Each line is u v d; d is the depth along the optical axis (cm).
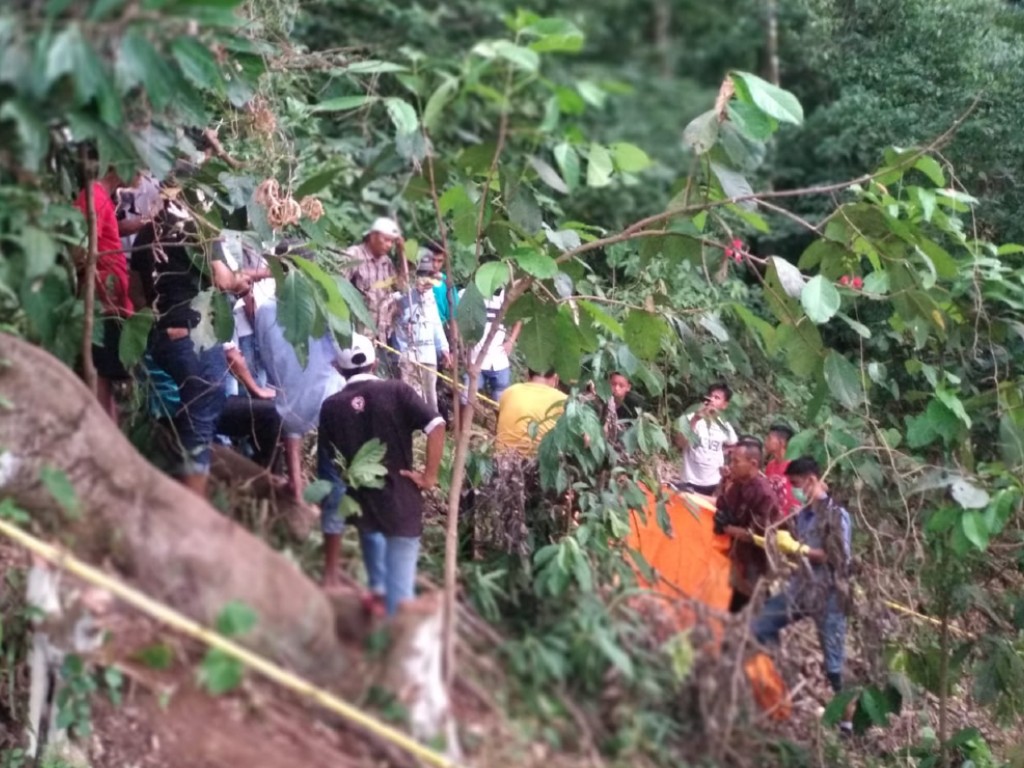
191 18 357
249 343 577
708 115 470
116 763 408
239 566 350
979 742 571
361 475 446
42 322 421
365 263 684
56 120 384
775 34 1077
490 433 672
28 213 391
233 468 466
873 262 510
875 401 626
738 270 851
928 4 736
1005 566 588
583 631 377
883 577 527
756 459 491
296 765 337
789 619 444
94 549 366
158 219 507
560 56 1817
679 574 493
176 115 427
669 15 1998
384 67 465
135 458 370
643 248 516
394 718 334
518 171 486
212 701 345
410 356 672
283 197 550
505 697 357
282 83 657
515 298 517
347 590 382
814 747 472
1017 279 597
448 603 366
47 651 413
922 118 730
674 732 373
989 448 571
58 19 346
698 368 571
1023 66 698
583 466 535
